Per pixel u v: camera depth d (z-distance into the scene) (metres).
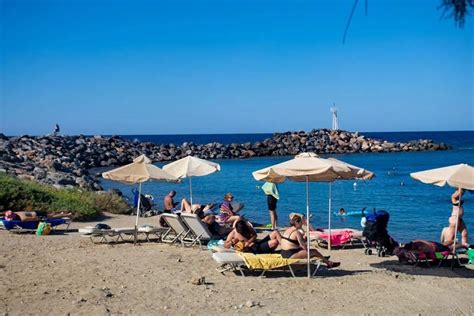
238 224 10.84
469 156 69.25
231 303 8.16
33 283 8.97
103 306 7.77
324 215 21.89
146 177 13.09
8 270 9.94
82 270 10.09
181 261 11.15
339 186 33.94
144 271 10.15
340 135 85.25
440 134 194.12
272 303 8.20
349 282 9.62
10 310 7.46
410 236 17.14
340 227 18.77
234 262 9.70
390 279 9.95
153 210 21.39
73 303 7.85
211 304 8.09
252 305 8.03
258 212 22.70
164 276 9.77
